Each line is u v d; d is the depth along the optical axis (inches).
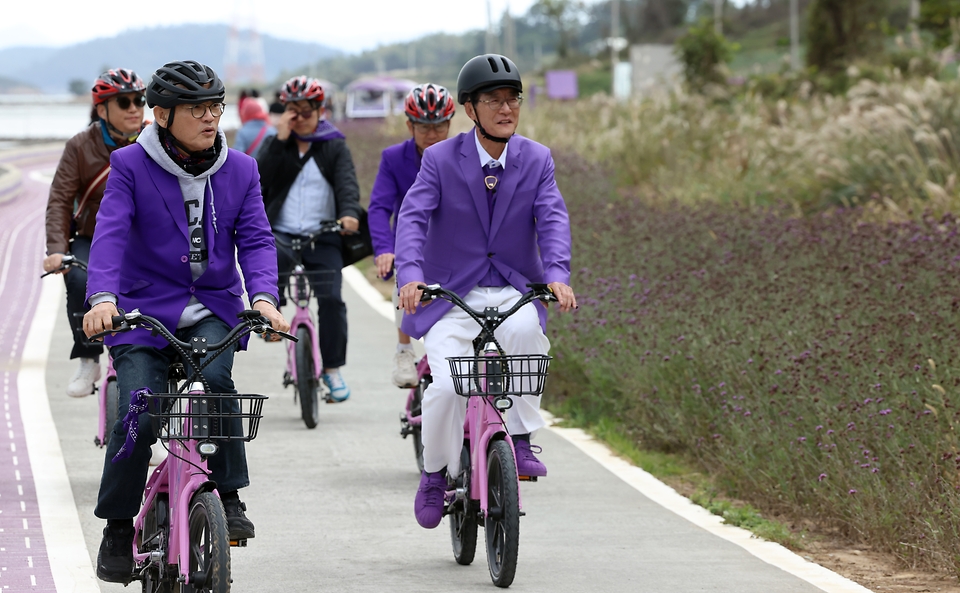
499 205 408.2
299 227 633.0
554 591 382.9
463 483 401.4
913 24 2105.1
